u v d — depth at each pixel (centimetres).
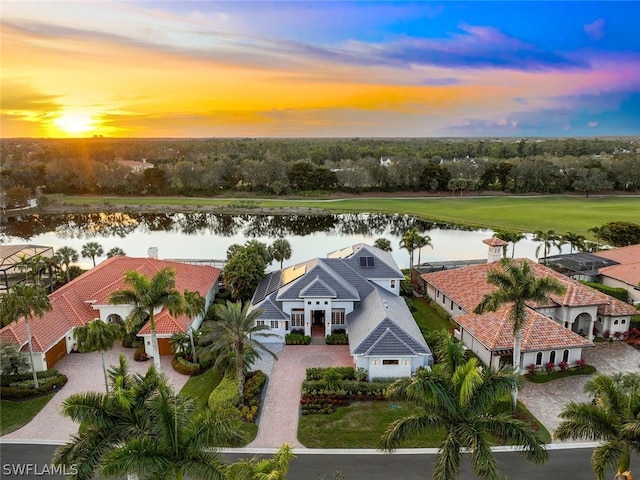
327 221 11662
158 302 3366
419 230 10438
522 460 2803
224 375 3784
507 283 3216
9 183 13925
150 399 2122
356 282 4806
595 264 5891
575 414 2136
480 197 14025
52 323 4138
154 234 10312
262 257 5644
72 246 8950
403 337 3784
